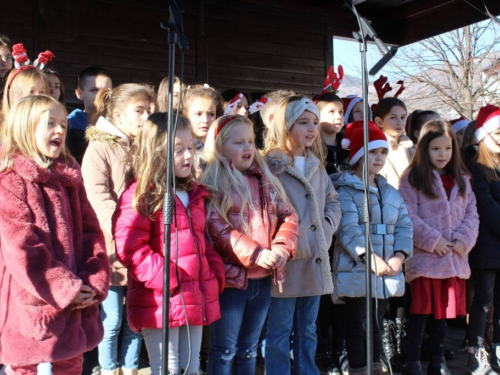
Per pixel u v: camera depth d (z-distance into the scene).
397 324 4.34
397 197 3.93
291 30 6.97
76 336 2.66
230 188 3.17
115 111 3.62
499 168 4.34
